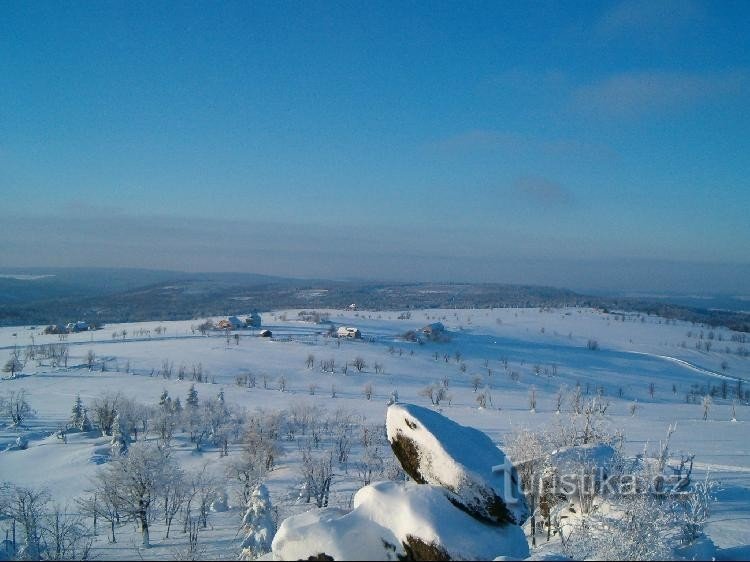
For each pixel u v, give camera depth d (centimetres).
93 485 6706
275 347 19625
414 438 1783
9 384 13988
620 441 3303
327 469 6706
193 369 15500
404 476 6531
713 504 3838
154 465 5278
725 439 9056
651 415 12106
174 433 10181
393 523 1483
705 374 18875
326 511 1563
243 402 12600
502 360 19600
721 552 2216
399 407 1872
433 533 1431
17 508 5350
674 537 2202
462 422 10706
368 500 1530
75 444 9025
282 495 6550
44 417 11044
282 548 1425
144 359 17400
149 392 13488
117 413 9125
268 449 7438
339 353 19038
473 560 1407
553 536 2750
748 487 4750
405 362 18362
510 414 11819
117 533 5462
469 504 1590
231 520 6006
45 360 17038
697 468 6219
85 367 16138
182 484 5822
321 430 9850
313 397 13438
